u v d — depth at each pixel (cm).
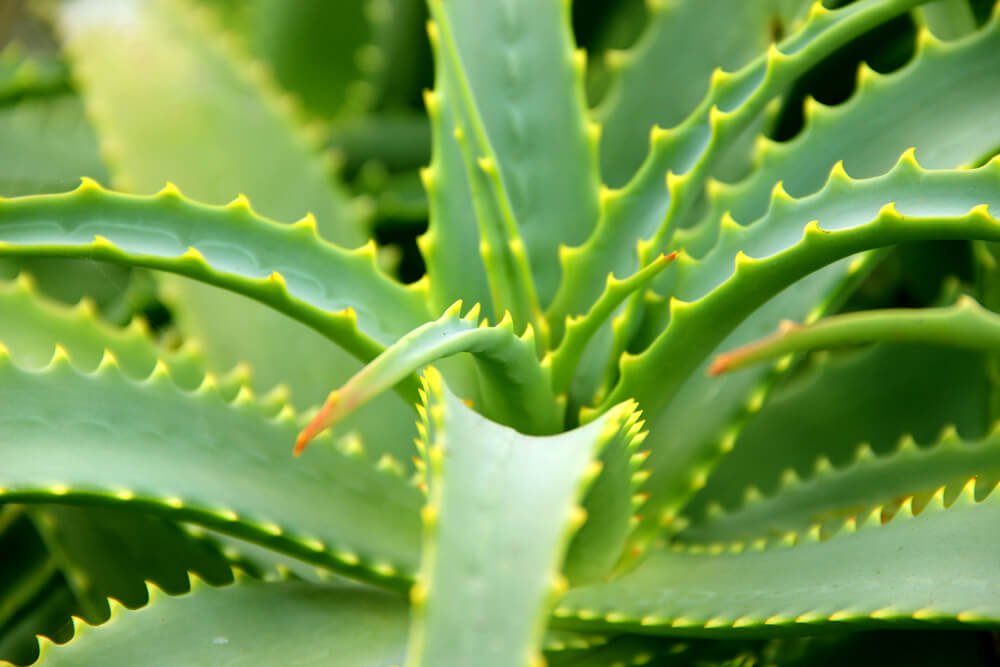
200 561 165
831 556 154
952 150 159
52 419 153
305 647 154
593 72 196
